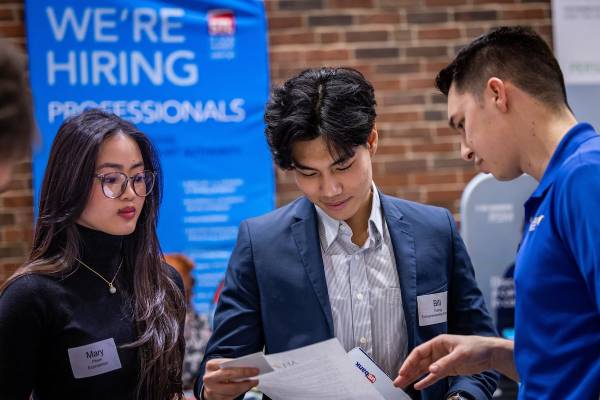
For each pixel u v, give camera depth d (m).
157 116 3.34
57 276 1.65
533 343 1.25
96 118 1.72
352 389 1.45
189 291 3.36
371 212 1.71
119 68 3.31
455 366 1.46
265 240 1.71
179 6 3.34
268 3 3.47
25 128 0.84
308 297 1.65
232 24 3.37
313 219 1.72
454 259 1.76
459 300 1.74
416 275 1.67
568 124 1.31
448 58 3.53
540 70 1.31
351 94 1.52
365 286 1.67
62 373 1.61
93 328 1.65
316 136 1.50
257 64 3.39
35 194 3.27
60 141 1.68
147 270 1.80
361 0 3.50
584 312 1.20
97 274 1.72
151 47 3.33
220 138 3.38
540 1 3.55
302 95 1.51
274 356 1.36
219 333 1.67
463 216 3.13
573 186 1.17
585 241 1.13
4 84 0.81
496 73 1.33
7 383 1.53
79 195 1.64
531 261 1.26
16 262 3.36
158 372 1.70
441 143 3.53
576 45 3.44
